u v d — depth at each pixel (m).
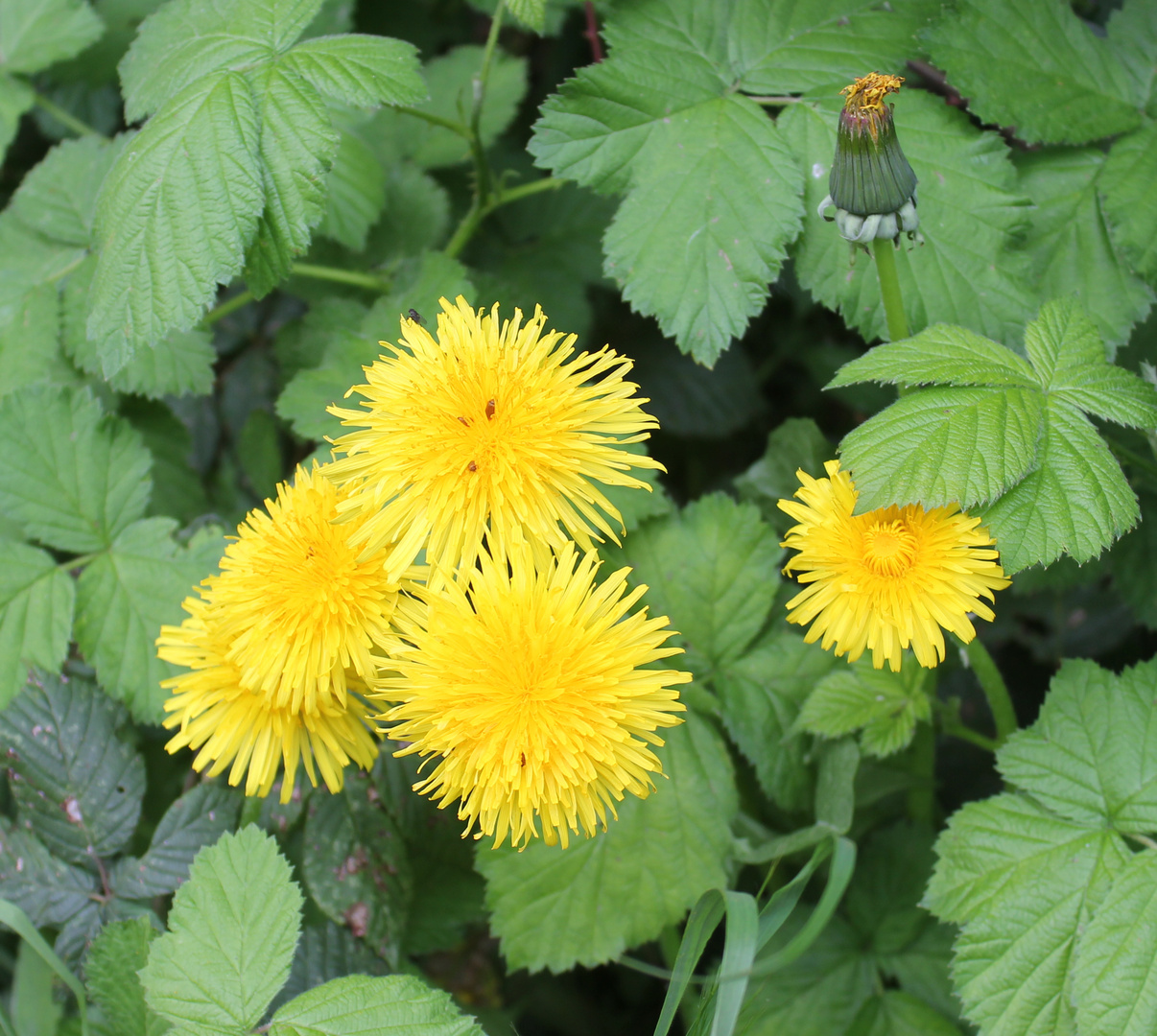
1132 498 0.42
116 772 0.46
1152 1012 0.42
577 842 0.45
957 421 0.42
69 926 0.45
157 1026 0.43
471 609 0.41
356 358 0.47
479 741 0.41
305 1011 0.42
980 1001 0.43
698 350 0.45
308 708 0.42
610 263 0.46
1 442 0.47
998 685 0.45
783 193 0.45
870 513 0.42
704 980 0.43
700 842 0.45
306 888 0.46
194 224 0.45
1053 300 0.43
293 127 0.45
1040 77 0.46
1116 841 0.43
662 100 0.46
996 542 0.42
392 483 0.41
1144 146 0.46
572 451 0.41
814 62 0.46
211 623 0.43
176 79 0.46
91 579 0.47
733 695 0.47
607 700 0.40
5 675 0.46
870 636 0.42
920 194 0.46
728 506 0.47
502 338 0.42
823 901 0.41
